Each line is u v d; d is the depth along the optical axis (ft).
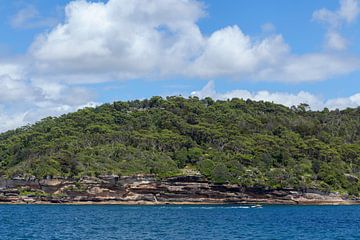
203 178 604.49
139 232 293.84
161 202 598.75
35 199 601.21
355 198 649.61
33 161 635.25
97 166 616.80
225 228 319.06
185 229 311.68
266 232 297.94
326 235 287.07
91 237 269.23
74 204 595.06
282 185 617.21
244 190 609.42
